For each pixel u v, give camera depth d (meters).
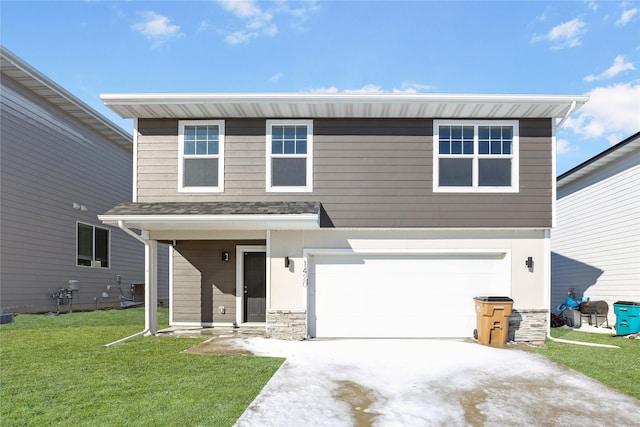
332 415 4.82
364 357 7.50
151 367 6.49
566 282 15.34
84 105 14.20
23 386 5.46
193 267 11.45
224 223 8.69
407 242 9.50
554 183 9.50
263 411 4.84
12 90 12.01
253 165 9.64
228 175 9.62
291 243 9.48
